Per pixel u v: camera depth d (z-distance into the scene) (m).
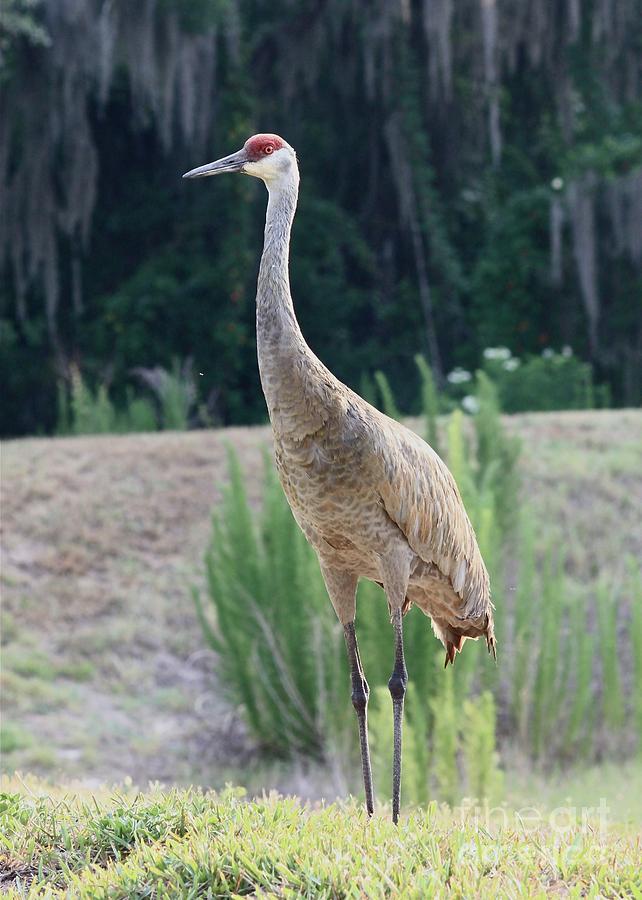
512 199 40.22
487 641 9.54
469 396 31.31
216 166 8.38
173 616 19.66
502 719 17.95
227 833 6.92
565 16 41.16
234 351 40.19
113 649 18.84
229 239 39.94
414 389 41.41
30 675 18.08
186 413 31.56
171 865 6.59
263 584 16.61
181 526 21.50
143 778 16.17
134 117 39.44
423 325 42.62
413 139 40.62
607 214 36.31
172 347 40.34
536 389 31.78
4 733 16.48
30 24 32.59
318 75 43.62
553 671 16.62
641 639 16.73
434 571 8.66
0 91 36.12
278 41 41.97
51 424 41.72
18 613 19.14
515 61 42.56
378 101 42.78
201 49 37.19
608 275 37.66
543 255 38.78
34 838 7.32
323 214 42.25
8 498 21.50
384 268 44.28
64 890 6.68
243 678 16.84
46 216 36.03
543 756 16.62
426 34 40.34
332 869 6.38
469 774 13.16
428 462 8.45
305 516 8.14
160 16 34.41
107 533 21.05
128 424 30.55
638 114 41.62
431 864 6.61
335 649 15.80
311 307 42.28
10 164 40.72
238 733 17.66
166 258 41.09
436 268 43.19
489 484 16.91
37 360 41.38
